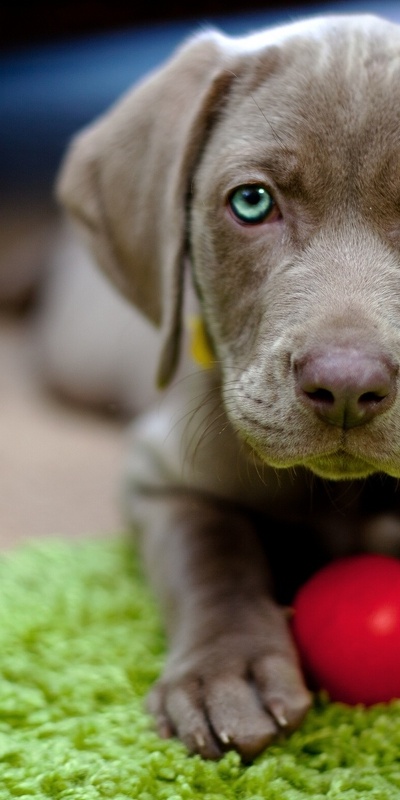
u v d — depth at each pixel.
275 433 0.52
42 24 1.25
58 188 0.67
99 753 0.49
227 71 0.58
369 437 0.50
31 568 0.63
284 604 0.59
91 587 0.62
